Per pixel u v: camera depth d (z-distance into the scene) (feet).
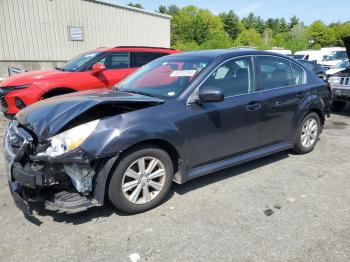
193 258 9.48
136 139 10.98
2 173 15.42
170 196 13.15
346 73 29.32
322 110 18.24
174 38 289.33
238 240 10.28
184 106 12.55
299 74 17.39
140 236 10.51
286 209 12.16
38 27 57.93
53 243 10.16
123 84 15.47
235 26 409.08
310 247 9.94
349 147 19.58
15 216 11.64
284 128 16.37
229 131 13.87
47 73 24.98
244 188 13.88
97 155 10.33
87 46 63.82
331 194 13.41
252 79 14.92
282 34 388.16
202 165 13.50
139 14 69.82
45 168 10.45
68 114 10.92
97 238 10.41
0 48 54.95
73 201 10.70
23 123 11.51
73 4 60.64
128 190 11.48
